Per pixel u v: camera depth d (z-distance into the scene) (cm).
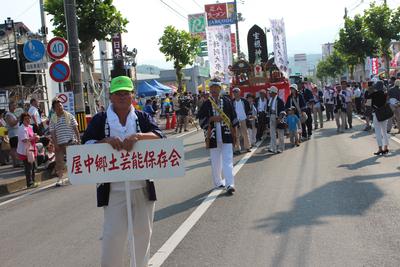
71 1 1578
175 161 418
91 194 1077
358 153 1354
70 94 1555
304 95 1841
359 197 836
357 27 3988
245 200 873
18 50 2153
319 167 1170
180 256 593
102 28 1934
